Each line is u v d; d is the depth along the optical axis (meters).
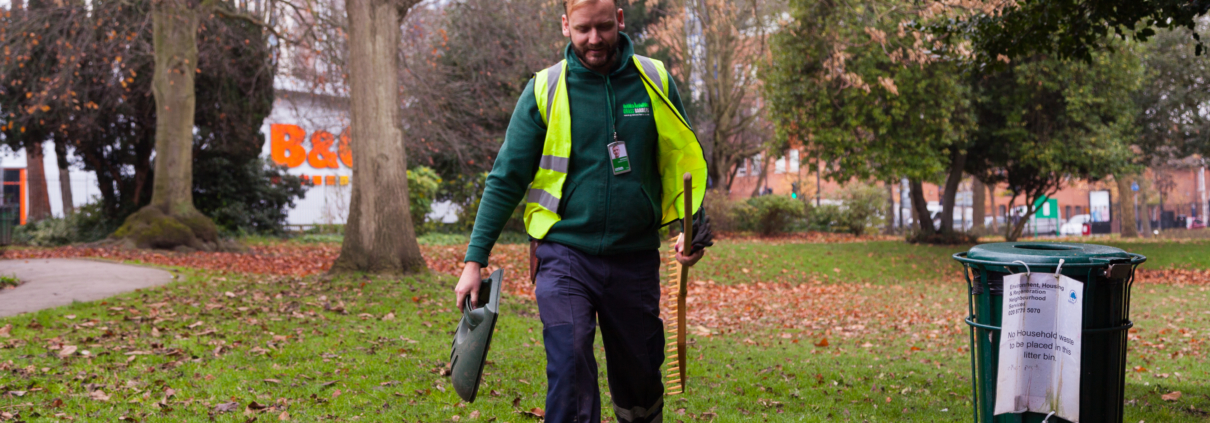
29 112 17.58
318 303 8.56
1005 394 2.69
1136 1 5.36
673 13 28.17
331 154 30.45
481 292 2.46
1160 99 23.22
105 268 11.74
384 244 10.60
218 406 4.28
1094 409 2.68
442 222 24.84
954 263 18.36
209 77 21.02
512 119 2.52
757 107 33.25
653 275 2.55
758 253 18.38
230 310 7.92
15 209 21.59
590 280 2.43
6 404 4.18
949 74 18.11
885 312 10.99
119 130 20.62
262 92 21.83
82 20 17.69
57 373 4.95
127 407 4.25
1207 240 24.11
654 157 2.50
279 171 25.11
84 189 26.61
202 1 17.78
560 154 2.41
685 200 2.24
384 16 10.66
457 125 22.38
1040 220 43.53
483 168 24.47
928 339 8.41
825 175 21.55
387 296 9.15
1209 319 9.70
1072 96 18.62
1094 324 2.65
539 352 6.38
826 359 6.82
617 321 2.49
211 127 21.67
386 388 4.88
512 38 20.30
